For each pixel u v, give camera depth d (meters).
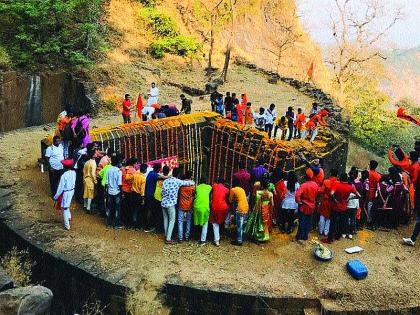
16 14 17.97
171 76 23.70
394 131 23.88
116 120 18.19
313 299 8.91
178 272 9.45
